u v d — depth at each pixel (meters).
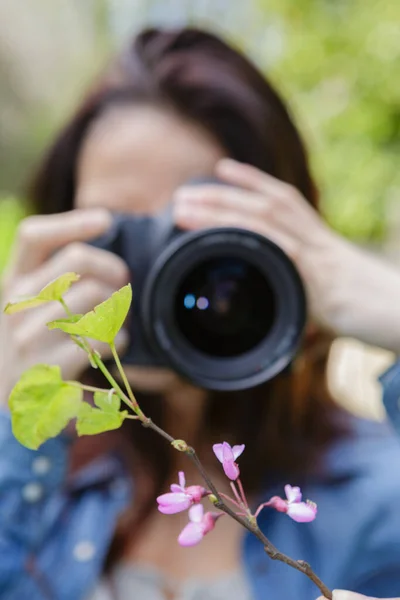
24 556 1.30
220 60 1.39
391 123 4.00
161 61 1.35
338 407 1.46
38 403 0.48
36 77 6.34
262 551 1.35
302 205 1.22
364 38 3.98
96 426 0.48
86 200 1.38
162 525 1.40
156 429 0.48
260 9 4.28
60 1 6.27
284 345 1.06
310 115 4.05
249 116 1.35
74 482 1.37
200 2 4.52
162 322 1.04
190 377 1.04
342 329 1.20
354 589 1.38
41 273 1.15
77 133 1.43
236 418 1.40
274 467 1.40
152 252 1.15
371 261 1.22
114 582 1.35
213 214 1.15
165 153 1.33
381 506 1.38
